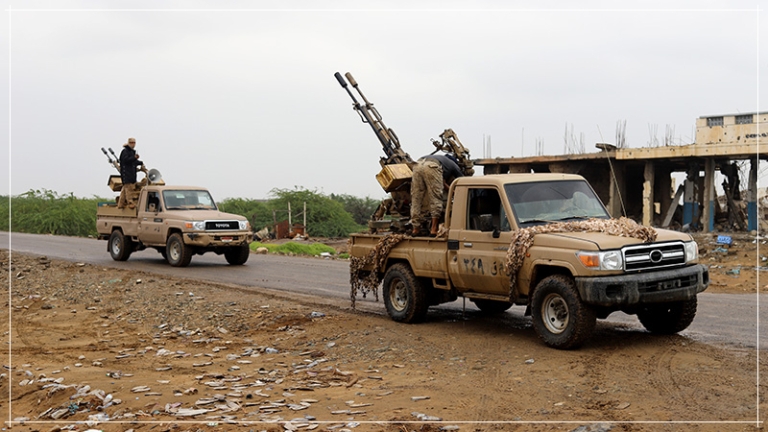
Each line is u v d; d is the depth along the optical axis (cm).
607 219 1038
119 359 1061
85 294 1625
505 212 1011
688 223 2577
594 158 2541
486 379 842
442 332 1091
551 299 944
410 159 1326
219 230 2116
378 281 1241
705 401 719
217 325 1266
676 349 921
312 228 4544
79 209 4797
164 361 1038
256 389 861
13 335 1261
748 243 2259
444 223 1100
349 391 834
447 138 1241
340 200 5728
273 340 1134
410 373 898
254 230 4559
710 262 2070
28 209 4984
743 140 2289
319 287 1673
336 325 1179
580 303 902
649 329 1041
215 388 873
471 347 992
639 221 2866
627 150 2484
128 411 791
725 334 1022
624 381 795
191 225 2081
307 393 834
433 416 723
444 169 1180
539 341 995
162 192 2202
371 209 5691
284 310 1327
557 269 948
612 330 1062
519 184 1038
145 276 1842
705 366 838
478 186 1055
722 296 1457
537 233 959
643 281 895
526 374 845
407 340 1054
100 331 1277
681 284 931
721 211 2711
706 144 2330
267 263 2308
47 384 930
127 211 2295
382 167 1271
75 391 877
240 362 1003
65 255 2577
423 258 1126
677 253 945
